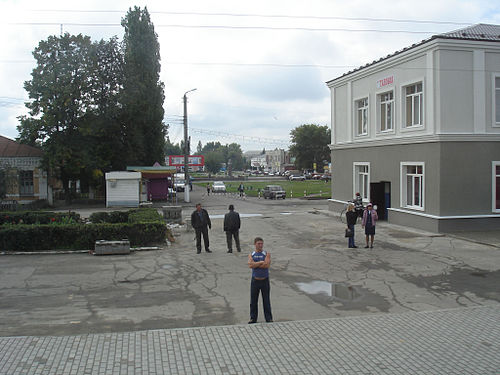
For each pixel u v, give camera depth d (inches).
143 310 344.8
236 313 337.4
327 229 804.6
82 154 1419.8
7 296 383.6
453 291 396.8
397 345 261.9
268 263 307.7
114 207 1424.7
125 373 223.6
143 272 476.1
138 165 1721.2
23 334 291.0
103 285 422.0
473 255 548.1
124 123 1547.7
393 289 404.8
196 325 310.7
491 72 722.2
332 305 358.0
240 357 244.2
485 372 225.1
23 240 592.7
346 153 1034.7
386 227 802.2
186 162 1601.9
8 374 221.0
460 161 711.7
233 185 2876.5
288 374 223.5
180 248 625.3
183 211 1243.8
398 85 812.0
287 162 6688.0
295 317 327.9
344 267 497.0
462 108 711.7
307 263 520.1
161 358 242.1
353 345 261.9
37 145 1485.0
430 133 722.2
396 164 828.0
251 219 972.6
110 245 573.0
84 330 299.3
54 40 1424.7
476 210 720.3
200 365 233.6
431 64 714.2
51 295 387.2
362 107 965.8
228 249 594.9
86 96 1453.0
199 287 414.3
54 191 1599.4
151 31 1716.3
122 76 1502.2
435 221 711.7
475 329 289.1
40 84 1409.9
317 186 2682.1
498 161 726.5
